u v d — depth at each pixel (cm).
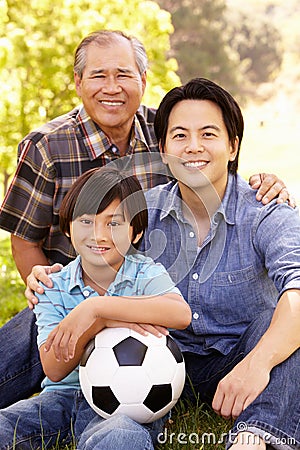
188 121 304
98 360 275
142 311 281
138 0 887
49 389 308
